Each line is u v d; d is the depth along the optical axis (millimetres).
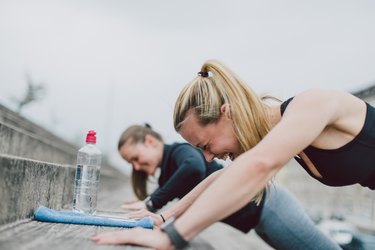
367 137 1390
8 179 1319
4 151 3965
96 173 2248
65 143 14031
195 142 1575
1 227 1300
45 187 1794
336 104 1324
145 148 3086
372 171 1429
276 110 1485
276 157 1181
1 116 7609
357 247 9695
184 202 1972
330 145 1411
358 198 22812
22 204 1489
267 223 2301
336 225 10422
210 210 1170
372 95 16328
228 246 2785
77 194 2186
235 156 1602
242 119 1431
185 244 1188
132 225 1689
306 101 1293
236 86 1455
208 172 2787
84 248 1118
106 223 1665
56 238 1244
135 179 3279
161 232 1202
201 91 1519
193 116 1526
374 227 20859
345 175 1453
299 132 1223
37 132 10250
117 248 1142
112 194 5930
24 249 1053
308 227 2312
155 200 2688
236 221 2338
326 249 2336
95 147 2271
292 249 2340
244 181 1159
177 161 2811
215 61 1530
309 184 31000
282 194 2289
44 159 6367
